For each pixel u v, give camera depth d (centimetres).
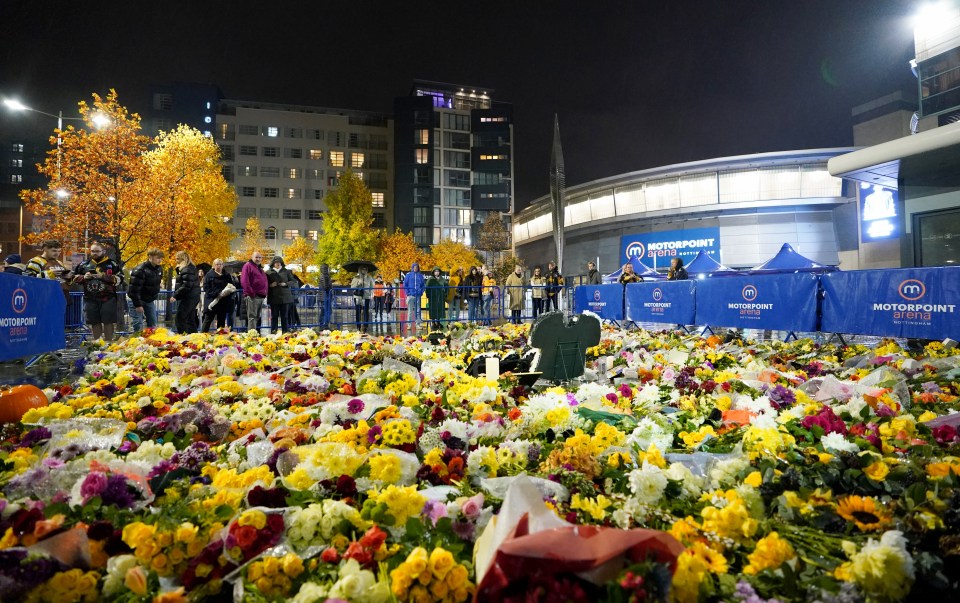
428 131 8706
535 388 499
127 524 162
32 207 2483
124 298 1195
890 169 1234
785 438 246
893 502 177
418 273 1571
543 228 7631
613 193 6256
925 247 1240
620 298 1354
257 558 147
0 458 226
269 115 8100
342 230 5594
